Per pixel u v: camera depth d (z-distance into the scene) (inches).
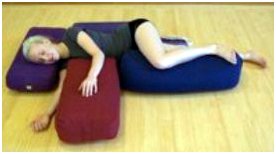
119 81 87.0
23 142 77.3
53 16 136.6
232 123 81.7
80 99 75.1
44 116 81.3
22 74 88.4
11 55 108.3
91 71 81.4
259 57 100.7
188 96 89.8
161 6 143.1
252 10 138.5
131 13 138.6
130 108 86.4
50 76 88.7
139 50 89.7
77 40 88.0
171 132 79.4
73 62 87.0
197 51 87.1
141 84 86.4
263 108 86.1
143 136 78.4
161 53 85.4
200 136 78.3
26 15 137.3
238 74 88.8
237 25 126.6
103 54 86.4
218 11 137.9
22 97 90.7
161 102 88.1
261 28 124.2
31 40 89.6
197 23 128.6
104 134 73.0
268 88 92.8
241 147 75.4
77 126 71.1
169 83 85.8
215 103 87.7
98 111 72.5
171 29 124.2
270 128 80.2
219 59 88.4
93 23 107.8
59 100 76.9
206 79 86.2
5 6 143.8
